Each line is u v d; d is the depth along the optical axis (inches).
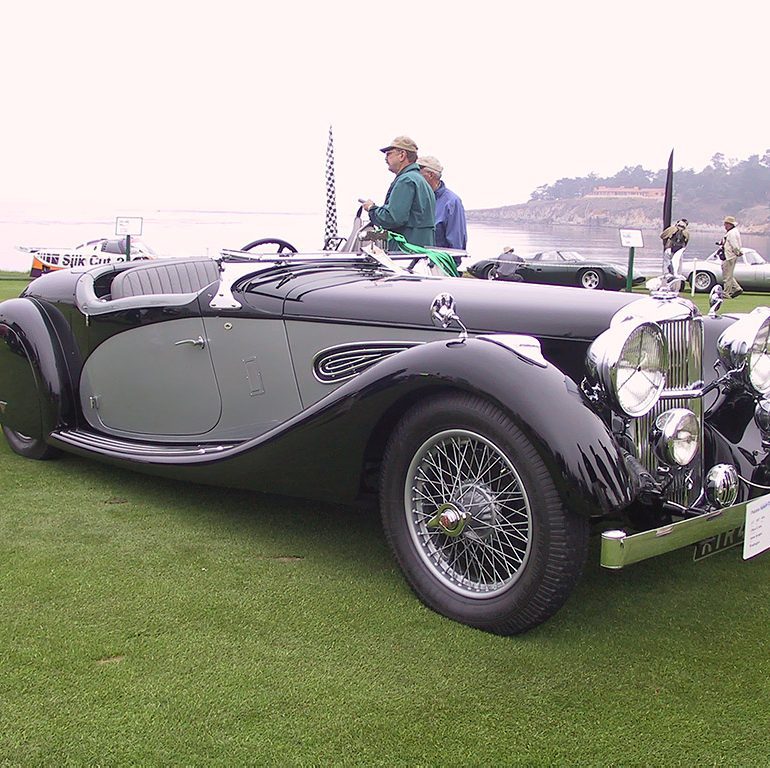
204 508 142.9
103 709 83.3
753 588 115.1
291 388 135.0
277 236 177.0
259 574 116.2
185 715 82.6
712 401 125.3
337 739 79.5
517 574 97.3
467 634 100.1
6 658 92.2
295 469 117.9
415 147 194.5
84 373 163.6
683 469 107.6
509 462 96.0
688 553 127.3
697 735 81.1
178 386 148.9
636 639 99.9
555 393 93.7
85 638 97.0
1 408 171.0
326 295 131.4
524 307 122.1
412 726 81.7
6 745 77.5
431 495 107.3
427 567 106.2
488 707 85.1
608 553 90.4
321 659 93.7
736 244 678.5
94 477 159.8
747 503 101.9
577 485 90.0
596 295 126.0
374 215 186.1
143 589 110.4
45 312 167.3
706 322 134.0
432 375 99.9
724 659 95.5
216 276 190.4
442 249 175.5
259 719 82.3
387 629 101.0
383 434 113.1
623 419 101.0
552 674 91.6
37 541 126.6
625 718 83.7
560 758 77.4
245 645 96.3
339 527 135.0
